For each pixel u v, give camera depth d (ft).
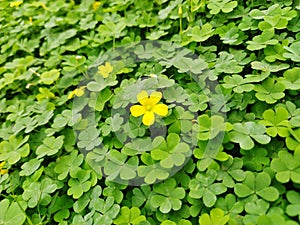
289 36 0.68
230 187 0.53
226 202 0.53
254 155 0.56
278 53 0.64
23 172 0.64
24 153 0.66
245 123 0.57
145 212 0.57
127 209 0.56
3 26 0.91
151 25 0.81
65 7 0.94
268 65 0.63
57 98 0.76
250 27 0.69
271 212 0.49
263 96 0.59
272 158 0.56
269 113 0.57
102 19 0.88
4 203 0.60
